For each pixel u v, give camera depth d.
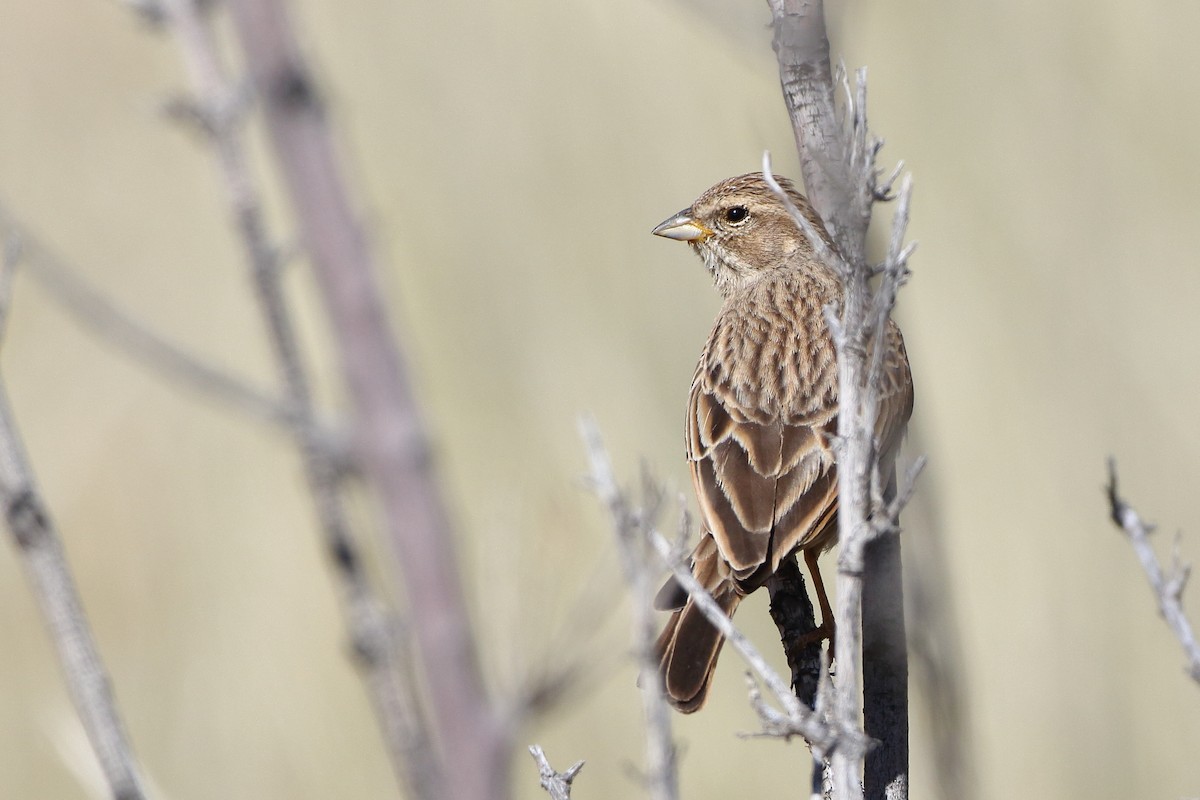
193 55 6.19
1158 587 4.90
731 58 14.23
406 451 4.38
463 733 4.17
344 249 4.44
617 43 14.51
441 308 13.41
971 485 12.67
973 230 13.58
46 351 14.60
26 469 5.11
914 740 8.00
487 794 4.13
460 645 4.25
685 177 14.05
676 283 13.62
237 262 15.22
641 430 12.89
